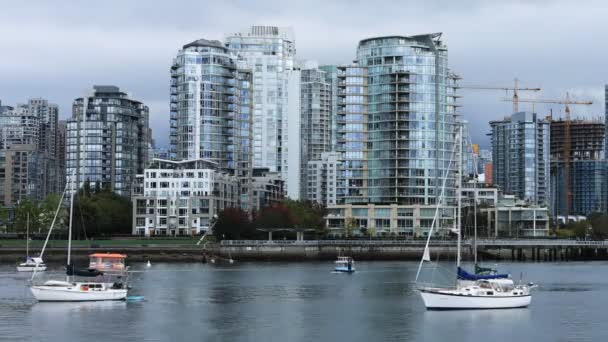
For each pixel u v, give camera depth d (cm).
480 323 12875
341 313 13962
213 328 12362
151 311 14000
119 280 16288
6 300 15125
